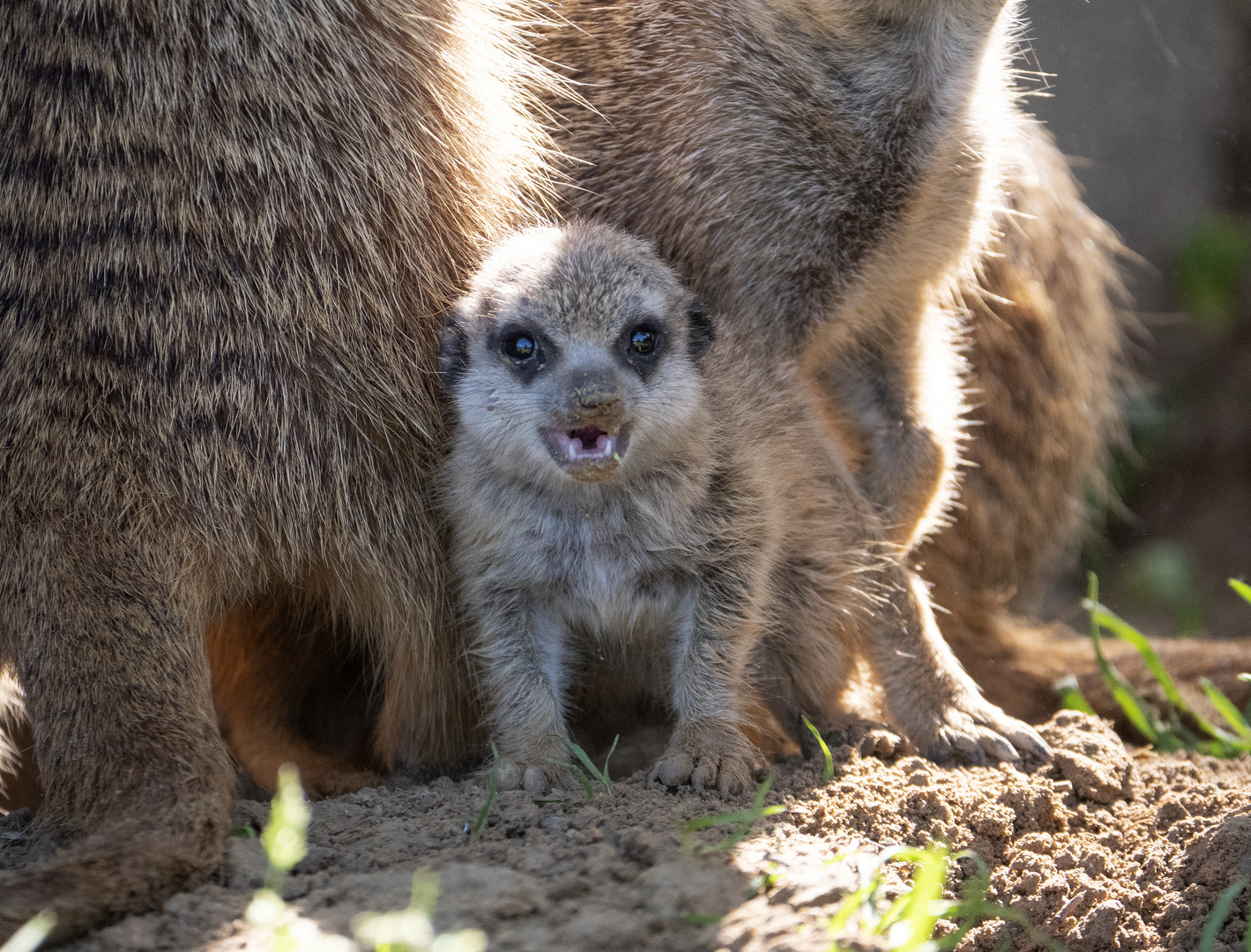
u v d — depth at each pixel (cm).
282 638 721
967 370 891
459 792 604
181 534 596
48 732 553
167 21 599
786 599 716
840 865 491
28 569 570
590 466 577
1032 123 1029
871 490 817
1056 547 1081
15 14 588
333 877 495
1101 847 609
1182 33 1396
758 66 757
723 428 649
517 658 643
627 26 791
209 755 550
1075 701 872
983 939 542
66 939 450
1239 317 1390
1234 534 1339
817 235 761
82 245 588
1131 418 1348
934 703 726
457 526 650
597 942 439
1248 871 554
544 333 602
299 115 619
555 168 756
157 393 592
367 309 633
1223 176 1411
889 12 735
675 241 770
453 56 676
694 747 611
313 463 625
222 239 603
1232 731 863
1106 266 1112
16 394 579
